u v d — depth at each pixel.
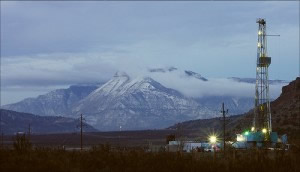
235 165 45.72
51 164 42.12
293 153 56.25
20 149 49.47
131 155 50.75
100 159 47.22
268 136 115.50
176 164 44.84
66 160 45.09
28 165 41.66
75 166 43.59
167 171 42.69
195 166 44.41
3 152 47.16
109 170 42.78
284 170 44.56
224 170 43.97
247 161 47.94
